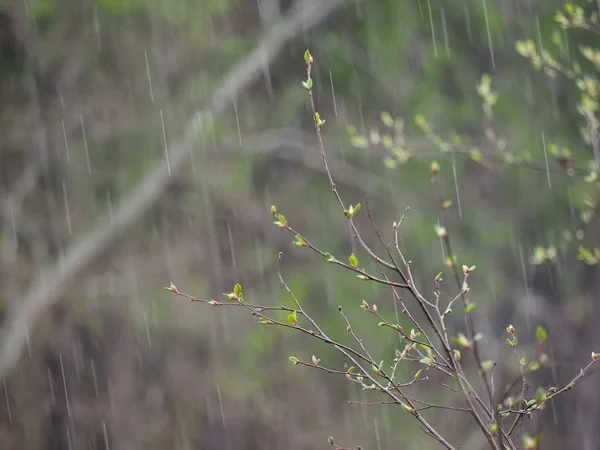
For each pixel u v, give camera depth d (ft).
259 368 41.01
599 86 16.21
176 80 41.04
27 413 37.73
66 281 37.11
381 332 39.68
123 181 39.19
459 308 39.65
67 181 39.60
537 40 38.96
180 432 40.11
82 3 37.83
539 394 8.96
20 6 36.47
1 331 36.86
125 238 41.52
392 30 42.19
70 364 38.68
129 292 39.40
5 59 38.32
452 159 37.63
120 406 39.29
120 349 40.19
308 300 41.98
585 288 42.29
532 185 40.81
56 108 39.14
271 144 42.27
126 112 39.81
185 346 41.42
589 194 23.40
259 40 41.81
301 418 40.83
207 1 39.34
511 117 41.09
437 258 40.70
